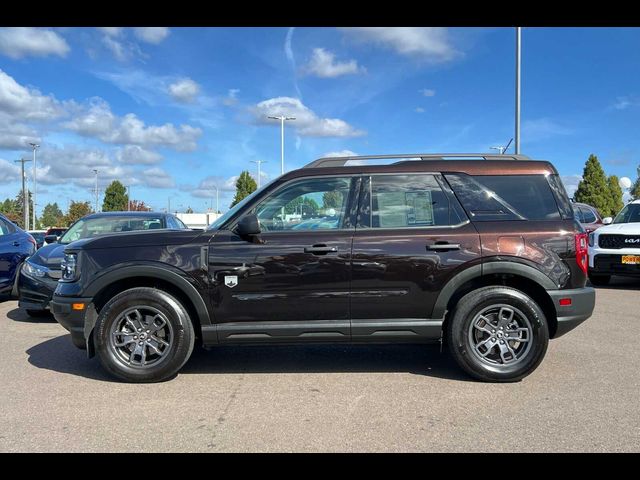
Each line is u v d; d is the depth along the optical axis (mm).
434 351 5965
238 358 5691
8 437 3654
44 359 5648
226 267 4707
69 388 4684
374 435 3656
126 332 4797
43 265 7594
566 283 4742
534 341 4695
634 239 10383
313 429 3768
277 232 4812
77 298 4789
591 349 5875
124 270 4723
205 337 4758
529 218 4840
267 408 4180
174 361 4750
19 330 7117
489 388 4625
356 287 4719
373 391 4578
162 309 4727
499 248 4715
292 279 4711
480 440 3562
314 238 4750
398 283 4715
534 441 3539
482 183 4918
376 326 4738
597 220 14977
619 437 3590
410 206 4887
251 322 4766
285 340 4785
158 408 4195
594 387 4609
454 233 4758
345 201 4906
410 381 4852
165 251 4758
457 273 4707
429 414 4031
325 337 4773
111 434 3699
